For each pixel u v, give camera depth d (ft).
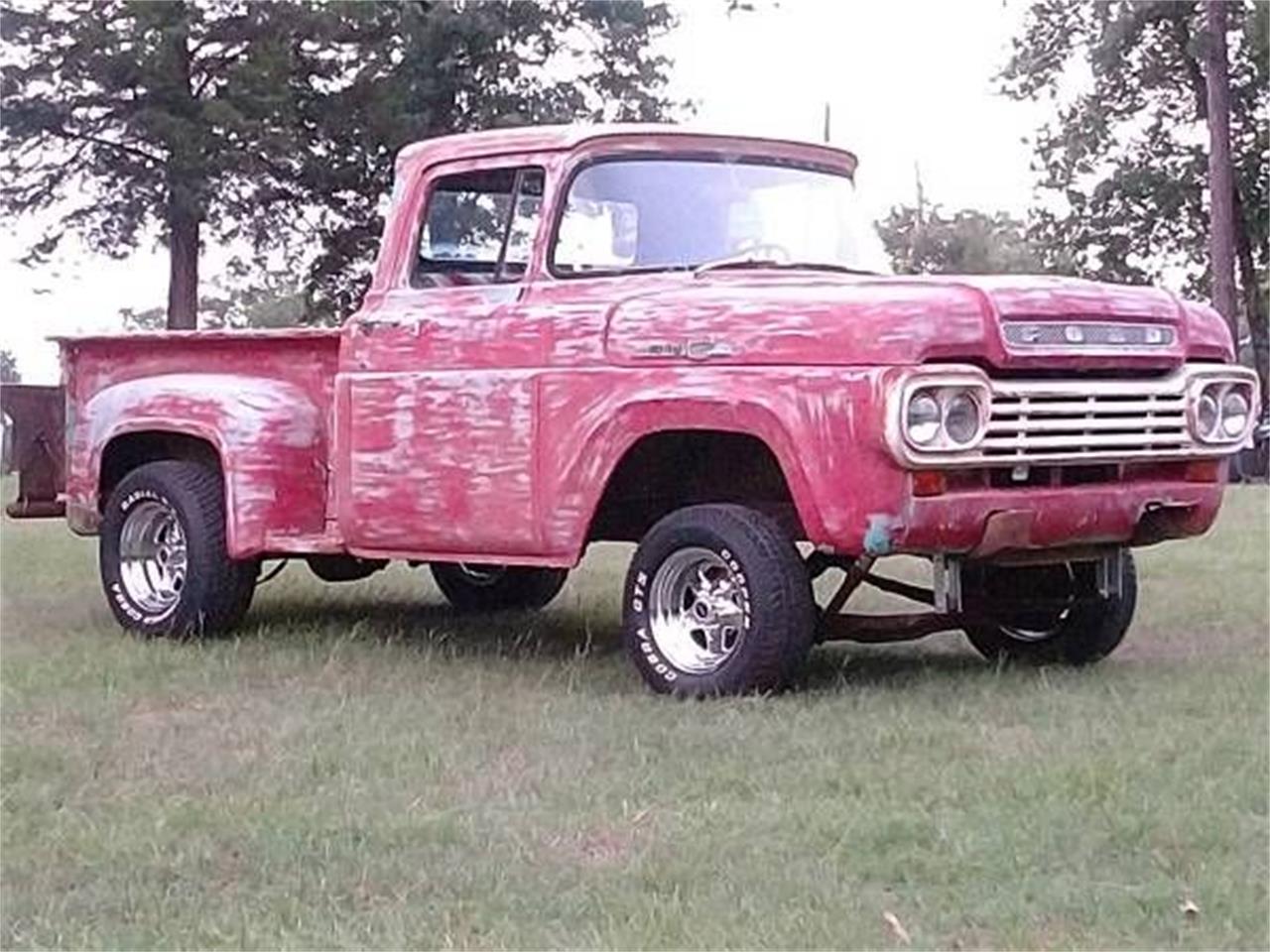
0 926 13.96
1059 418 21.62
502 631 28.55
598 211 24.31
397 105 90.02
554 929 13.69
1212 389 23.26
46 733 20.31
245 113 86.94
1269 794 16.93
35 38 87.56
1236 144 115.85
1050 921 13.79
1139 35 116.37
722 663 22.03
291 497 26.78
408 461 24.76
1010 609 23.68
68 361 30.07
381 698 22.31
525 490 23.47
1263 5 101.30
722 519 22.11
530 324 23.56
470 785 17.87
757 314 21.58
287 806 17.06
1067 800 16.76
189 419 27.45
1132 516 22.63
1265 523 44.04
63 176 89.56
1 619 29.22
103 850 15.70
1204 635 26.89
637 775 18.11
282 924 13.89
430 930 13.73
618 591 33.30
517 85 94.68
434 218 25.36
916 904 14.17
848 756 18.76
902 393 20.40
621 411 22.45
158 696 22.53
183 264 89.51
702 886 14.62
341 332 25.89
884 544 20.80
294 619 29.66
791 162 25.81
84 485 29.14
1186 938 13.42
